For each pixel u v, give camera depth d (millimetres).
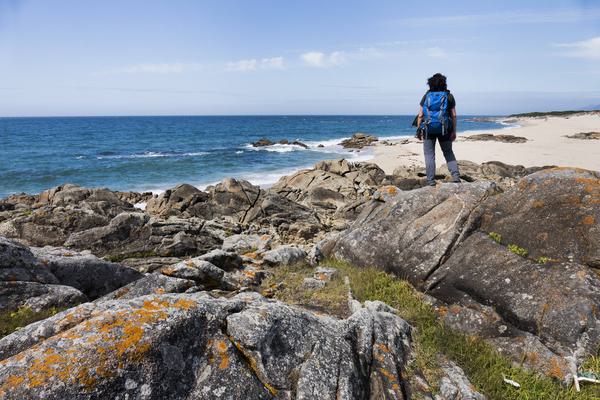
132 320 4129
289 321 5000
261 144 79062
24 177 44156
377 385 4984
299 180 32656
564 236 7293
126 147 78125
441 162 41094
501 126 121812
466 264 7875
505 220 8227
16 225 14812
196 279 8258
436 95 9320
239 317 4699
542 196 7980
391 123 188625
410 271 8500
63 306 7926
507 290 7012
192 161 55219
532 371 5945
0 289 7547
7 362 3680
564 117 148875
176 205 23922
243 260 10562
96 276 9461
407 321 7031
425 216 9070
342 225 21516
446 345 6398
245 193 24109
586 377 5625
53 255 9312
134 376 3764
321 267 9680
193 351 4215
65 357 3668
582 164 40469
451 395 5203
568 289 6473
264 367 4387
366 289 8219
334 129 137375
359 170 34438
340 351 4973
